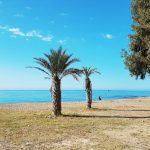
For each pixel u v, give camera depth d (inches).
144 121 1011.3
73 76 1192.2
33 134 734.5
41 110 1514.5
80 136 716.7
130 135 737.0
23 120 1010.1
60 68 1178.0
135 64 1162.0
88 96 1619.1
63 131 785.6
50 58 1169.4
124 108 1668.3
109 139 682.8
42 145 611.8
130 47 1159.6
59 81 1189.1
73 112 1362.0
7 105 1975.9
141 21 1100.5
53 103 1186.6
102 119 1067.9
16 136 703.7
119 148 589.6
